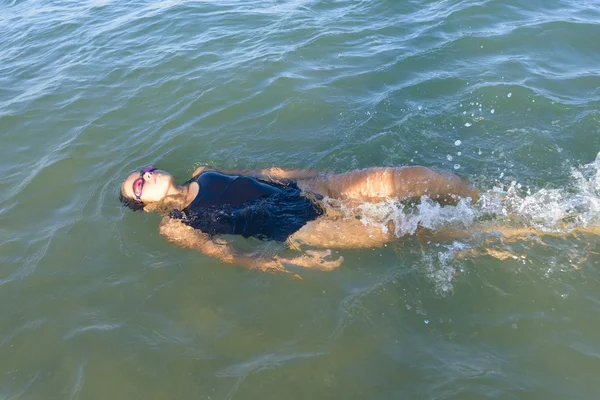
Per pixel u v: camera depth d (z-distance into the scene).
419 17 8.09
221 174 4.54
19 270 3.89
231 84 6.64
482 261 3.45
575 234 3.55
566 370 2.69
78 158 5.39
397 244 3.71
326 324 3.17
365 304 3.26
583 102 5.36
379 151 4.96
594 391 2.56
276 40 7.85
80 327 3.34
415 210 3.96
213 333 3.20
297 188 4.44
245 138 5.53
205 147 5.43
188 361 3.02
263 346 3.07
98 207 4.57
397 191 4.07
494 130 5.09
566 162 4.46
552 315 3.02
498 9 7.96
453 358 2.83
